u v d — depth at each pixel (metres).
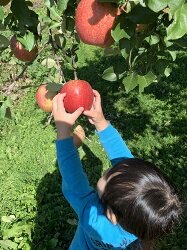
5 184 1.36
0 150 1.53
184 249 1.08
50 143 1.55
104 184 0.56
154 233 0.53
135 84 0.56
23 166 1.45
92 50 2.33
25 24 0.62
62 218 1.21
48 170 1.43
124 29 0.46
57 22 0.71
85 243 0.70
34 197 1.30
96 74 2.03
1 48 0.70
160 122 1.64
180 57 2.15
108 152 0.70
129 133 1.58
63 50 0.76
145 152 1.48
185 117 1.66
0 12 0.56
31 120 1.69
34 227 1.17
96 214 0.60
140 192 0.52
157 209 0.51
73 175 0.59
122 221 0.54
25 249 1.11
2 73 2.02
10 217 1.21
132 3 0.45
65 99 0.57
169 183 0.56
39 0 3.04
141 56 0.55
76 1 0.66
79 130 0.68
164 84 1.90
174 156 1.45
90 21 0.48
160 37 0.53
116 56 2.22
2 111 0.68
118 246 0.61
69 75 1.98
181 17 0.37
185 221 1.14
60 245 1.14
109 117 1.69
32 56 0.71
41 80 1.97
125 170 0.54
